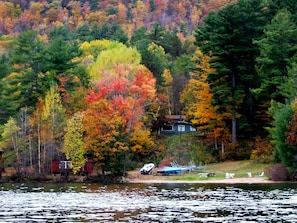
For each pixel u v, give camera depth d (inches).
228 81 3998.5
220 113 4045.3
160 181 3344.0
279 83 3592.5
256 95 3754.9
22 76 4232.3
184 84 5315.0
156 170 3848.4
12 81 4244.6
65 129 3654.0
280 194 2273.6
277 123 3100.4
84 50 5708.7
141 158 4207.7
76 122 3599.9
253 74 3993.6
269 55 3656.5
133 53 4712.1
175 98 5270.7
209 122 4072.3
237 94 3887.8
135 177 3577.8
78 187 2965.1
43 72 4333.2
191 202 1983.3
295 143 2987.2
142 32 7317.9
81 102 4133.9
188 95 4778.5
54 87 3954.2
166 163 4035.4
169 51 6515.8
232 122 3998.5
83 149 3565.5
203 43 4094.5
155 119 4571.9
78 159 3592.5
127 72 4247.0
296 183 2970.0
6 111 4175.7
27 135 3850.9
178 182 3235.7
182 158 4114.2
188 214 1641.2
